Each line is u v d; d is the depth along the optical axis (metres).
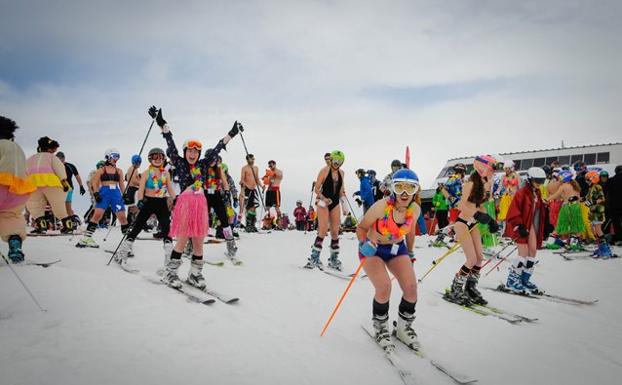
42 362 2.42
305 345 3.32
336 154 6.56
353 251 8.76
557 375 3.15
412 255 4.06
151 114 4.70
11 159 4.33
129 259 6.43
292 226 17.42
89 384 2.26
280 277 5.86
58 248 6.41
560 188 9.18
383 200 3.48
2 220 4.63
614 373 3.21
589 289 5.88
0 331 2.75
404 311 3.58
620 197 9.59
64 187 5.75
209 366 2.66
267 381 2.58
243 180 11.33
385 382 2.82
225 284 5.15
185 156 4.76
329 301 4.78
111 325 3.09
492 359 3.40
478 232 5.11
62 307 3.31
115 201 7.05
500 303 5.14
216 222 9.34
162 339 2.97
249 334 3.36
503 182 9.62
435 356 3.38
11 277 3.93
